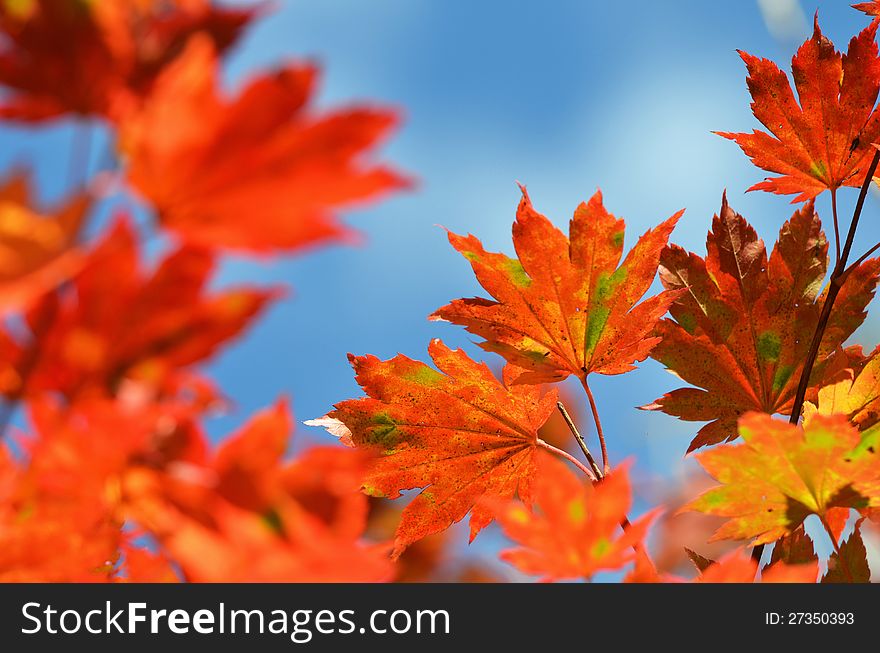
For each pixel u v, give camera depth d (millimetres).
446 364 1445
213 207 985
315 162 997
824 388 1422
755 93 1471
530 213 1439
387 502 1437
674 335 1452
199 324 1007
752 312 1451
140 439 977
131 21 1014
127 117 982
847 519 1395
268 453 1048
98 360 979
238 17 1052
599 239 1438
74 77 981
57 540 1065
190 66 1009
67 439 977
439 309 1444
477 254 1441
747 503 1378
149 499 1022
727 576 1341
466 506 1438
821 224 1458
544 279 1438
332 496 1047
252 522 1024
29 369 967
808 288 1451
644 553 1352
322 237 992
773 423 1367
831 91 1464
